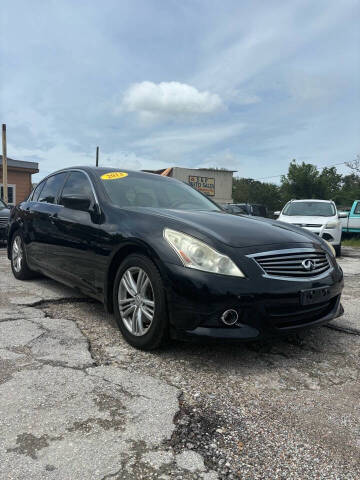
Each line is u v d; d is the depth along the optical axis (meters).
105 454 1.71
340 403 2.26
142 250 2.88
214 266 2.59
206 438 1.86
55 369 2.52
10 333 3.15
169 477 1.58
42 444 1.76
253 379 2.53
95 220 3.47
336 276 3.11
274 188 63.41
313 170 53.16
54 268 4.19
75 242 3.70
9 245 5.58
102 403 2.13
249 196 68.25
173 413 2.06
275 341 3.21
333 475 1.65
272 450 1.80
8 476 1.55
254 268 2.63
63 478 1.55
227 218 3.32
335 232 9.62
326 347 3.13
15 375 2.41
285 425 2.01
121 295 3.07
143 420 1.98
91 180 3.92
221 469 1.65
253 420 2.05
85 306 4.02
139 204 3.67
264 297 2.58
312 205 10.96
